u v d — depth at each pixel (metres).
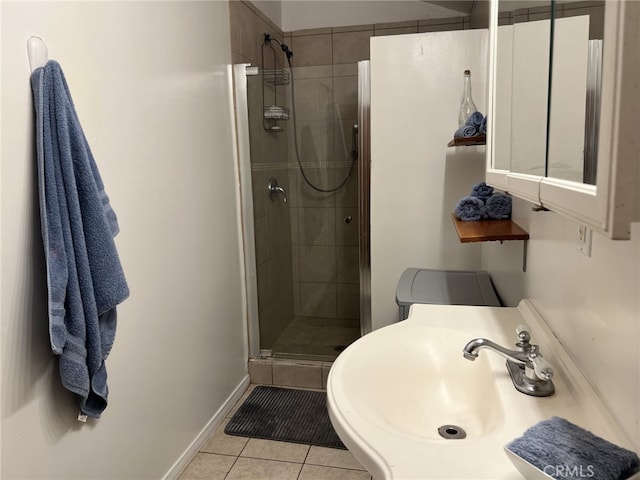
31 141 1.16
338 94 2.76
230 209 2.42
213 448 2.09
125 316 1.54
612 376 0.75
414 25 3.04
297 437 2.14
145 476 1.67
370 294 2.46
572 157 0.61
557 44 0.71
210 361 2.19
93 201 1.19
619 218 0.44
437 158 2.21
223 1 2.32
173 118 1.83
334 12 3.12
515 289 1.57
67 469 1.29
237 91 2.45
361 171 2.38
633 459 0.59
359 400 0.95
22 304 1.14
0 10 1.07
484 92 2.13
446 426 1.04
